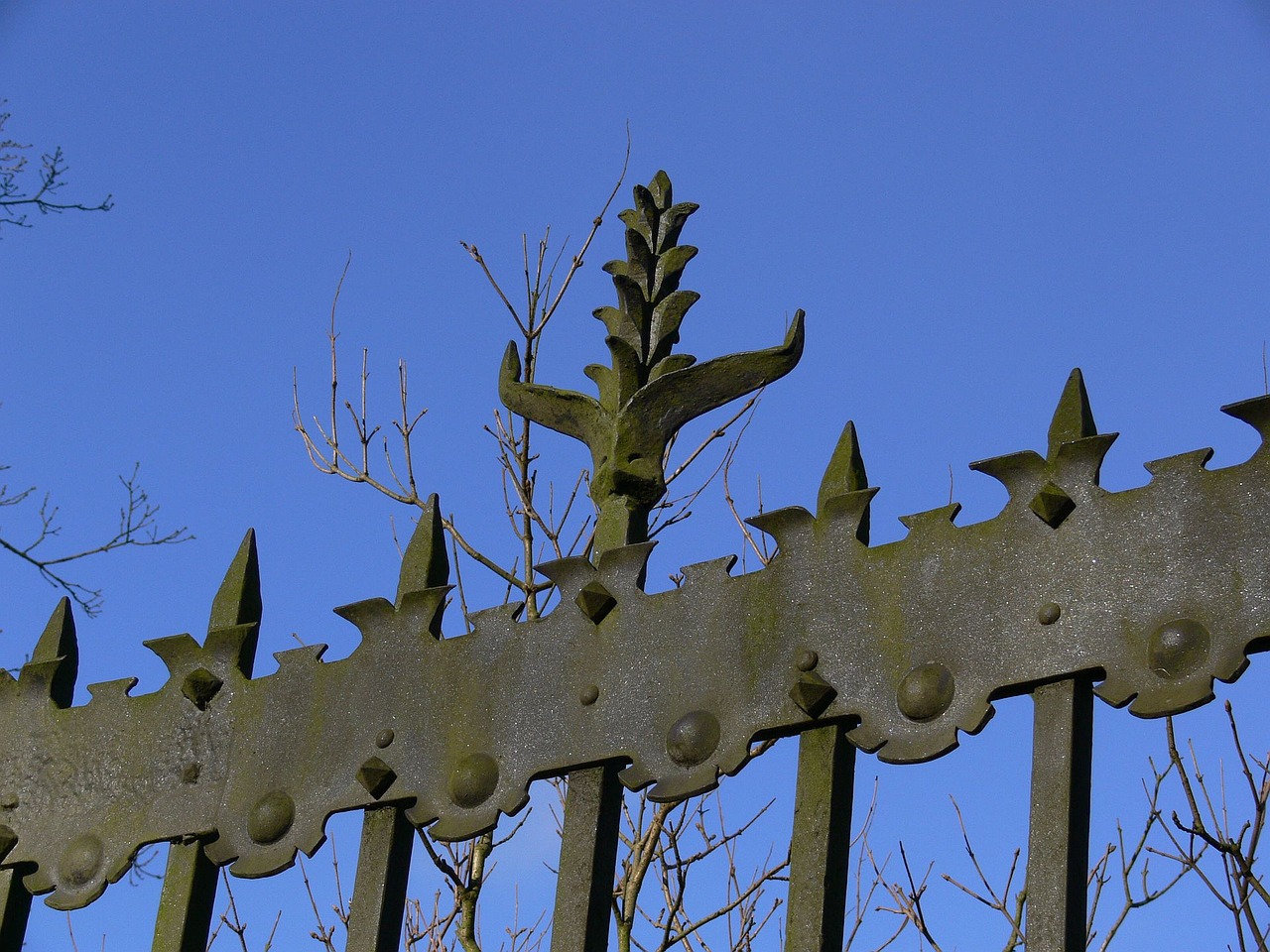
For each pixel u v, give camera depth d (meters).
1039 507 2.05
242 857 2.47
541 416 2.57
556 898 2.21
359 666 2.52
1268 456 1.94
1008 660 2.01
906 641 2.09
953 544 2.12
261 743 2.55
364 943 2.31
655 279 2.59
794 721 2.13
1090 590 1.99
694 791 2.14
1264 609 1.86
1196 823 3.38
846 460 2.30
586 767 2.27
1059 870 1.89
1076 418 2.12
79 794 2.69
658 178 2.71
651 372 2.53
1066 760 1.93
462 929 3.99
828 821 2.09
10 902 2.66
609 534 2.43
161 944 2.47
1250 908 3.27
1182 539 1.95
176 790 2.59
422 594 2.52
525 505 4.86
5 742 2.81
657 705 2.24
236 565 2.78
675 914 4.29
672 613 2.29
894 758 2.03
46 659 2.87
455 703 2.41
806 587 2.21
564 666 2.34
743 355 2.44
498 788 2.30
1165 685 1.88
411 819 2.35
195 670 2.66
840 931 2.06
